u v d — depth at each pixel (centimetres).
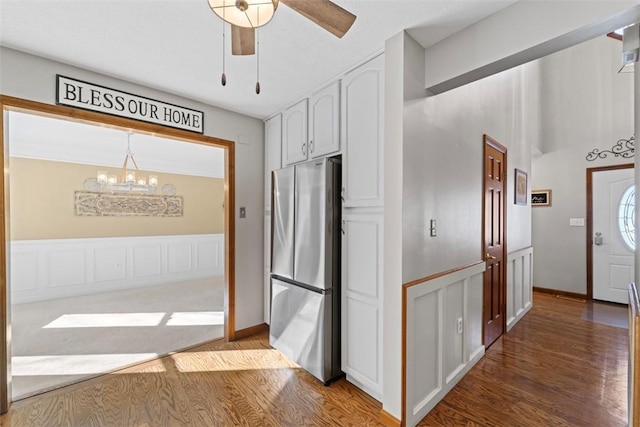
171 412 187
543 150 485
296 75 223
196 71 217
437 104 205
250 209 312
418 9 153
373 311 196
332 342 221
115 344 285
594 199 439
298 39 178
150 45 185
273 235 275
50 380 222
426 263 193
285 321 253
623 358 260
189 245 608
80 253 483
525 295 380
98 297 459
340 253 226
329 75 223
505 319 315
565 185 464
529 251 391
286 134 287
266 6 110
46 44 183
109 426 174
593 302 429
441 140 209
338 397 202
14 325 335
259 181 320
